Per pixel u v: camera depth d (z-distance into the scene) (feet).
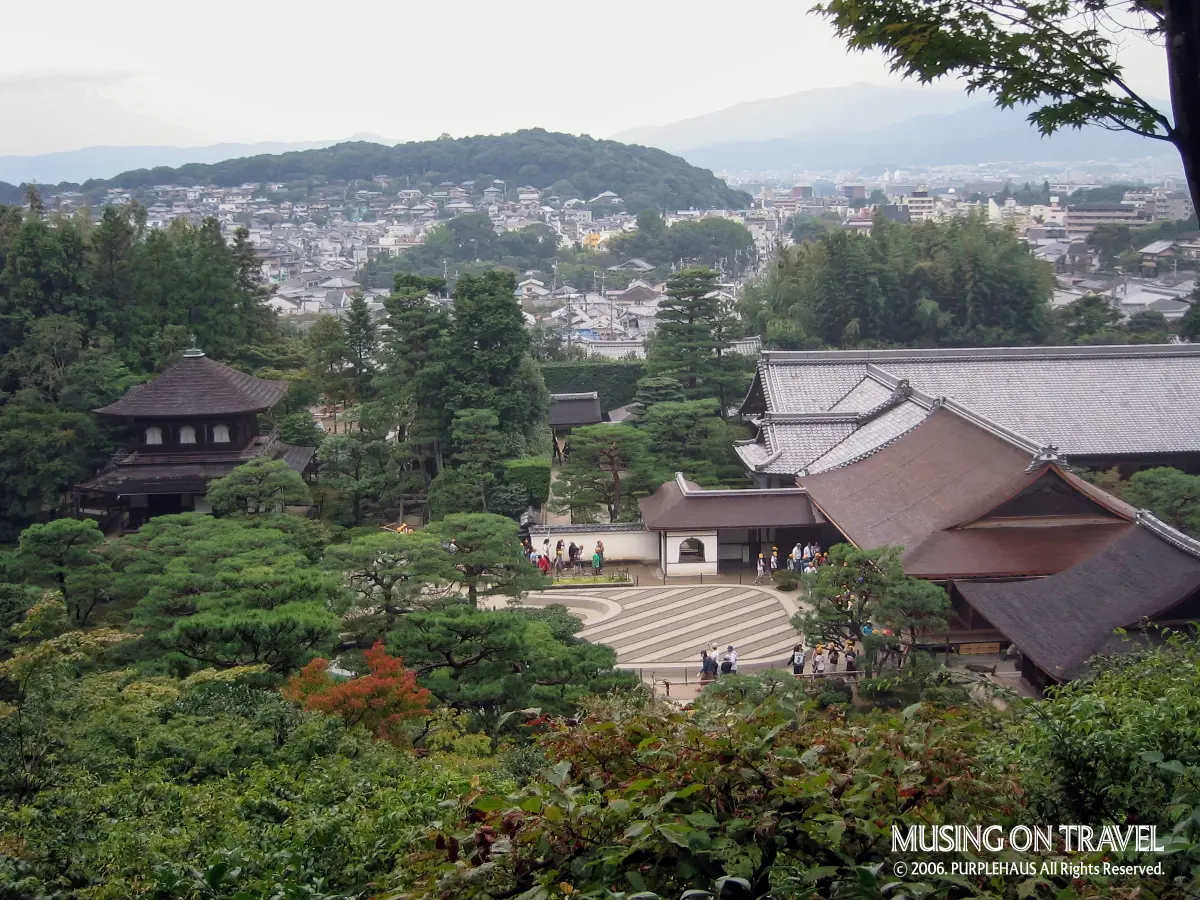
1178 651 68.39
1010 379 228.43
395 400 222.89
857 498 172.76
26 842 60.85
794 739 32.22
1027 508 151.33
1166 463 215.51
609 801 29.12
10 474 206.39
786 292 342.44
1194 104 35.83
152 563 143.54
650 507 190.29
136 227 286.25
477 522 147.13
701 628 157.07
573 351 382.42
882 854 29.22
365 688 93.61
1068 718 46.03
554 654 111.04
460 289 232.53
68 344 237.86
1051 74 40.50
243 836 58.34
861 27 42.80
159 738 81.61
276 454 222.07
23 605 130.72
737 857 28.19
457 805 32.65
